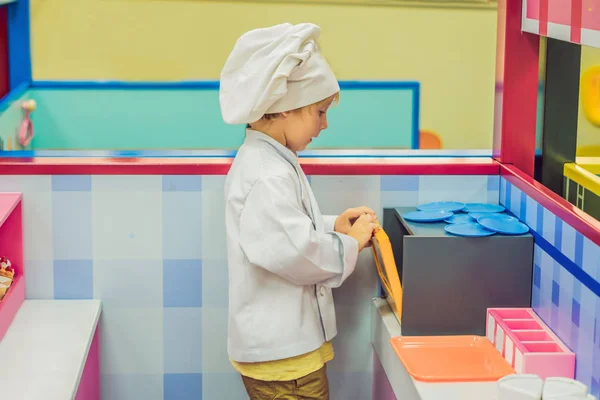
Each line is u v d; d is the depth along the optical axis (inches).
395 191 70.1
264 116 62.2
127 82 130.3
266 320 61.4
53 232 69.9
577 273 53.7
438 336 62.3
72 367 60.2
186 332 72.7
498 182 70.4
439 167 69.7
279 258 59.2
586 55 70.3
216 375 73.7
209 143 133.6
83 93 128.6
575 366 54.4
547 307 59.3
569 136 71.5
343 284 72.1
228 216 62.9
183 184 69.3
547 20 62.6
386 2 139.3
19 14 119.0
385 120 138.9
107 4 134.8
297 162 63.5
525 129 70.0
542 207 60.1
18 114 112.4
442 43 141.8
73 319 67.8
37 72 135.5
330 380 73.8
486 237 61.7
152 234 70.3
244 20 137.3
